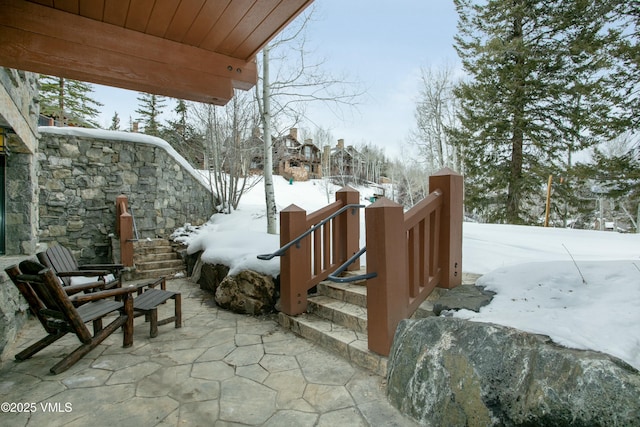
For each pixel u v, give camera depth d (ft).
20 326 10.72
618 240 16.47
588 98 33.19
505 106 37.42
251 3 6.35
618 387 3.80
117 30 7.10
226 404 6.32
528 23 38.47
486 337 5.19
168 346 9.20
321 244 11.63
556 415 4.08
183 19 6.86
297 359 8.21
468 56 43.96
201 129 29.68
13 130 11.14
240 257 14.25
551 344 4.72
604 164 31.07
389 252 7.06
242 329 10.52
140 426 5.68
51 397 6.61
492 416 4.62
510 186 37.93
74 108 54.60
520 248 14.12
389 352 7.11
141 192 23.35
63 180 20.75
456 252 8.62
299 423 5.71
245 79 8.56
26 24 6.31
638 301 5.54
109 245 21.84
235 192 28.37
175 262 20.94
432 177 8.74
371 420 5.72
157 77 7.57
